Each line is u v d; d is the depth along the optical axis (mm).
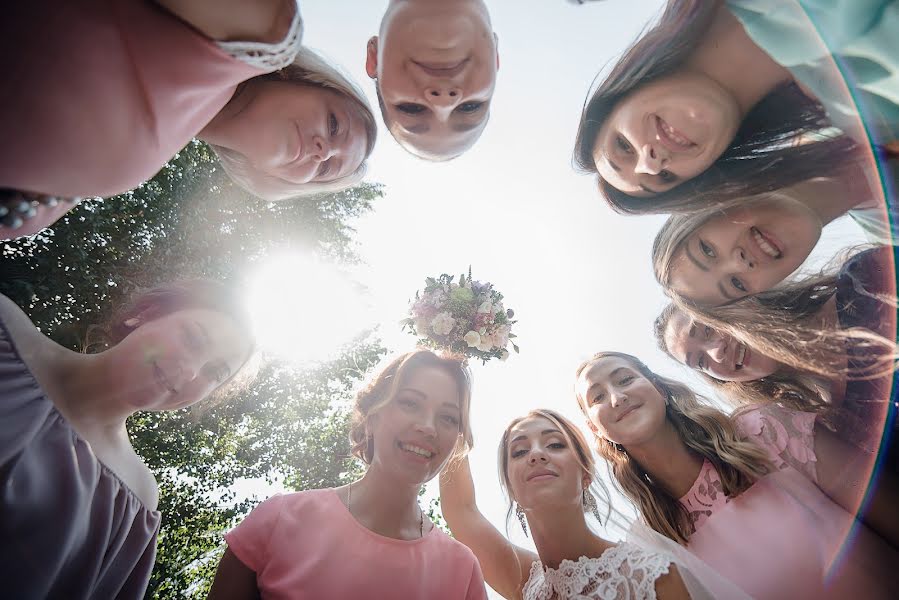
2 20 247
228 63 309
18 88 254
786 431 654
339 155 504
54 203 318
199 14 282
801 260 624
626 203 674
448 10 406
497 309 706
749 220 622
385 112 519
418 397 598
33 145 271
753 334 675
